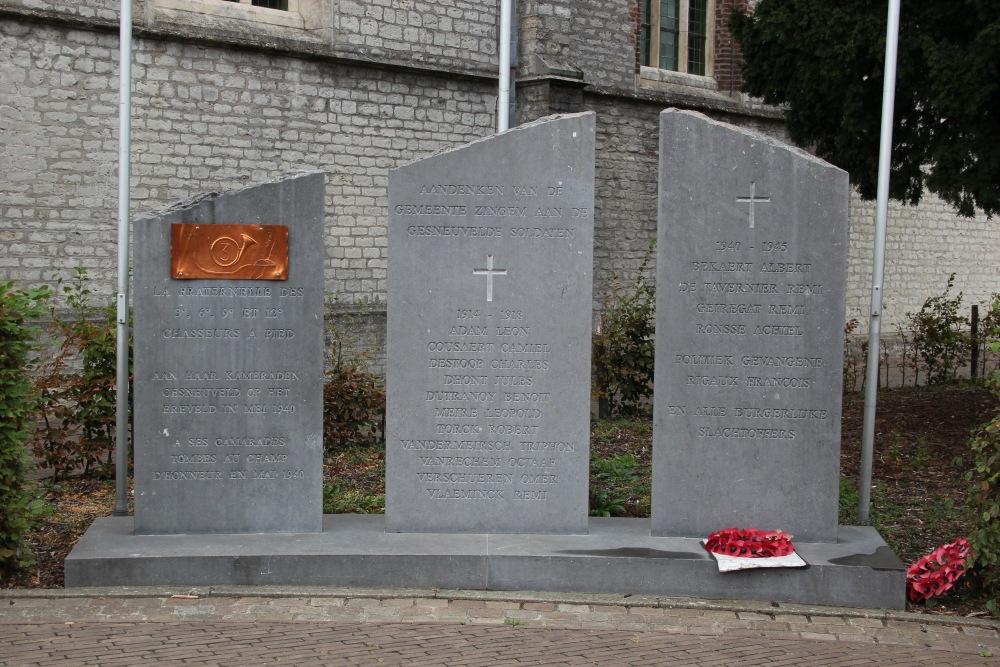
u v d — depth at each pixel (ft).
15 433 19.94
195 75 43.80
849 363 48.60
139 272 21.04
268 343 21.43
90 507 26.30
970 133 35.01
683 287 21.17
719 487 21.48
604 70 57.82
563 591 20.21
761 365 21.21
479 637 17.83
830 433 21.21
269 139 46.01
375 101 49.03
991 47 32.35
